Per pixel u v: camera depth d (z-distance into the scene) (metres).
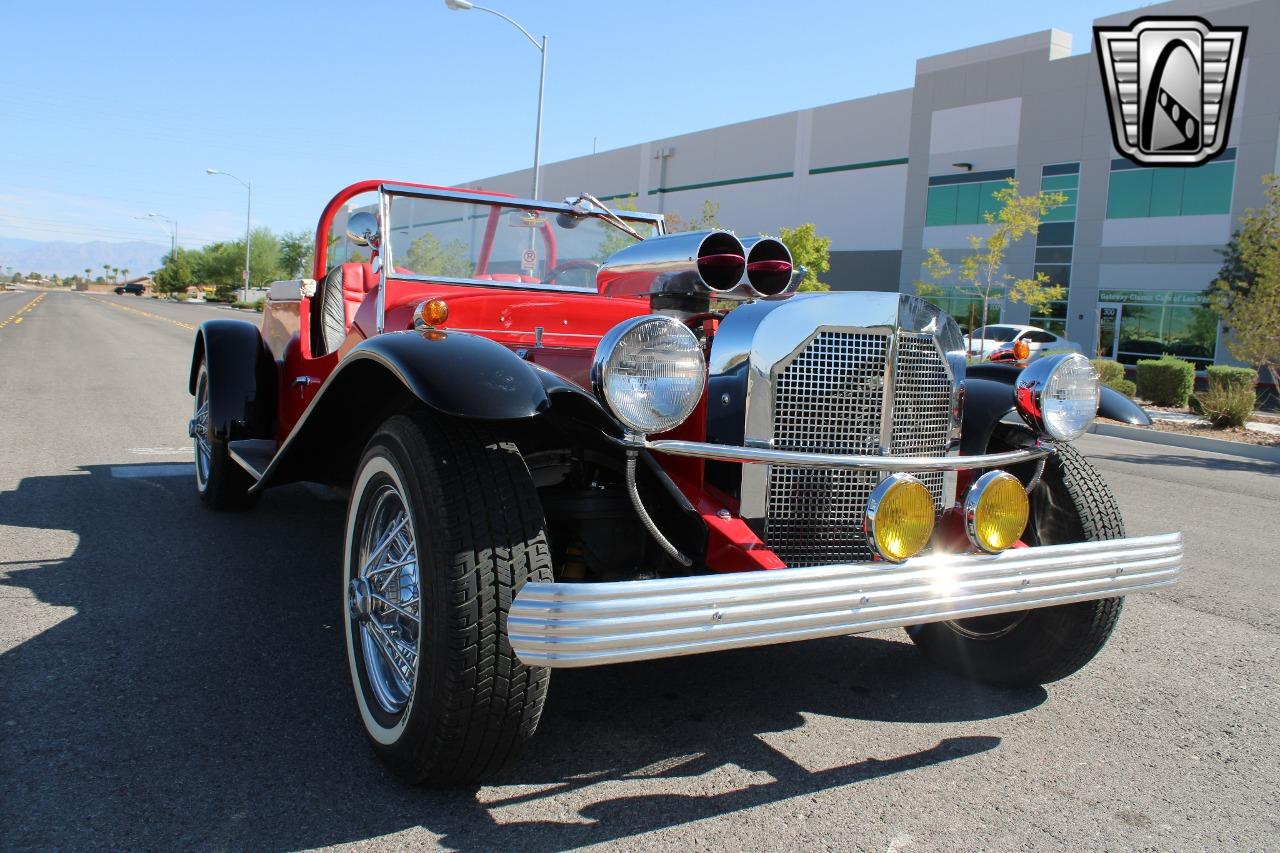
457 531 2.10
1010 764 2.58
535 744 2.58
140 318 33.69
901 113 29.94
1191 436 11.91
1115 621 2.88
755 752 2.59
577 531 2.68
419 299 3.36
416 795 2.26
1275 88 21.70
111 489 5.53
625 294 3.21
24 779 2.25
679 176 38.81
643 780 2.39
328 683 2.89
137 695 2.75
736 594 1.98
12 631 3.22
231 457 4.74
